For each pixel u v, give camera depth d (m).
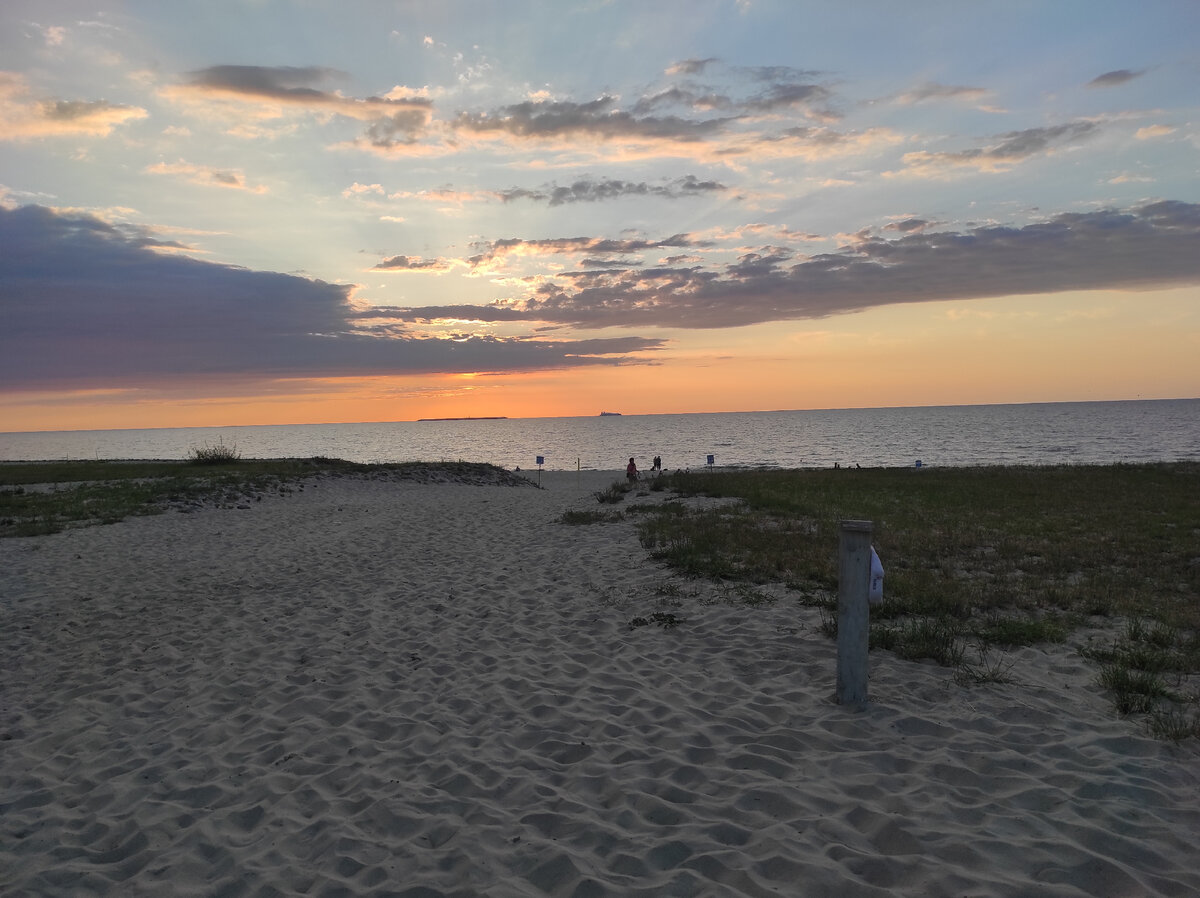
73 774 4.70
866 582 4.98
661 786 4.05
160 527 16.88
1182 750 4.14
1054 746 4.24
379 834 3.72
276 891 3.27
